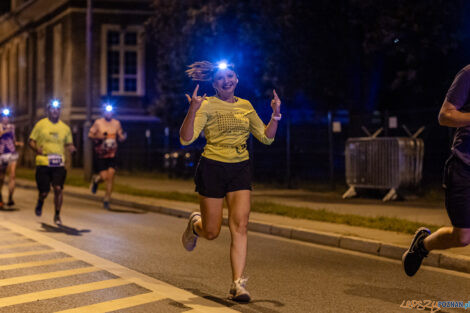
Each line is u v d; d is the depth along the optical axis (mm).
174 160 22297
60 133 9234
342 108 17859
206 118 4668
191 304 4625
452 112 4039
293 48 15734
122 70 30875
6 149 11922
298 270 6145
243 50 16359
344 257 6953
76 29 30359
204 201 4730
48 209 12023
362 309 4566
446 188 4238
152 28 19875
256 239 8391
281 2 15258
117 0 30438
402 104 18547
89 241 7820
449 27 14047
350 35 16375
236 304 4660
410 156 12641
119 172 25938
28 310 4445
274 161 18547
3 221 9828
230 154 4691
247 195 4746
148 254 6906
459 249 6582
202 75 4793
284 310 4512
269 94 16766
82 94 30500
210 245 7617
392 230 8180
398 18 13898
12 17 35969
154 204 12180
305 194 14695
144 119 30719
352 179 13336
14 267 6035
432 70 16328
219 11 15906
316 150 17734
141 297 4836
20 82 37625
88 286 5223
